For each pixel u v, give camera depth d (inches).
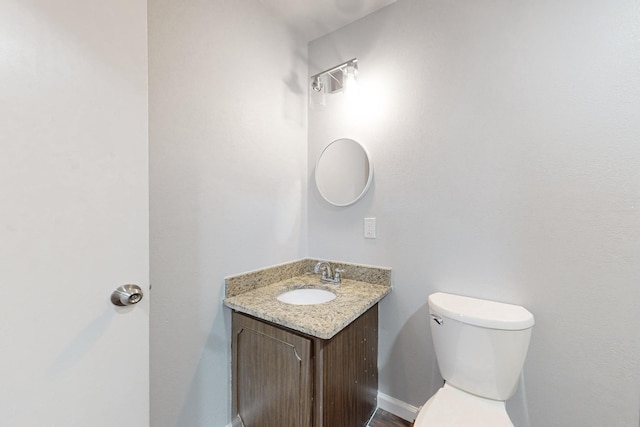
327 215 70.7
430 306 50.3
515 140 47.6
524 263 47.2
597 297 42.0
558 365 44.9
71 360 28.3
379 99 62.3
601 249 41.6
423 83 56.7
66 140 27.5
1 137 24.0
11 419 25.2
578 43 42.8
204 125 49.9
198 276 49.6
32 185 25.7
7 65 24.2
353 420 51.4
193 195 48.5
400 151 59.5
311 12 63.2
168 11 44.4
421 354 57.7
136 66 32.5
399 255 60.1
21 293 25.4
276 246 65.1
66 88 27.4
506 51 48.3
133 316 32.9
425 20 56.4
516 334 41.7
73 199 28.1
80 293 28.8
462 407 41.6
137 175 32.8
